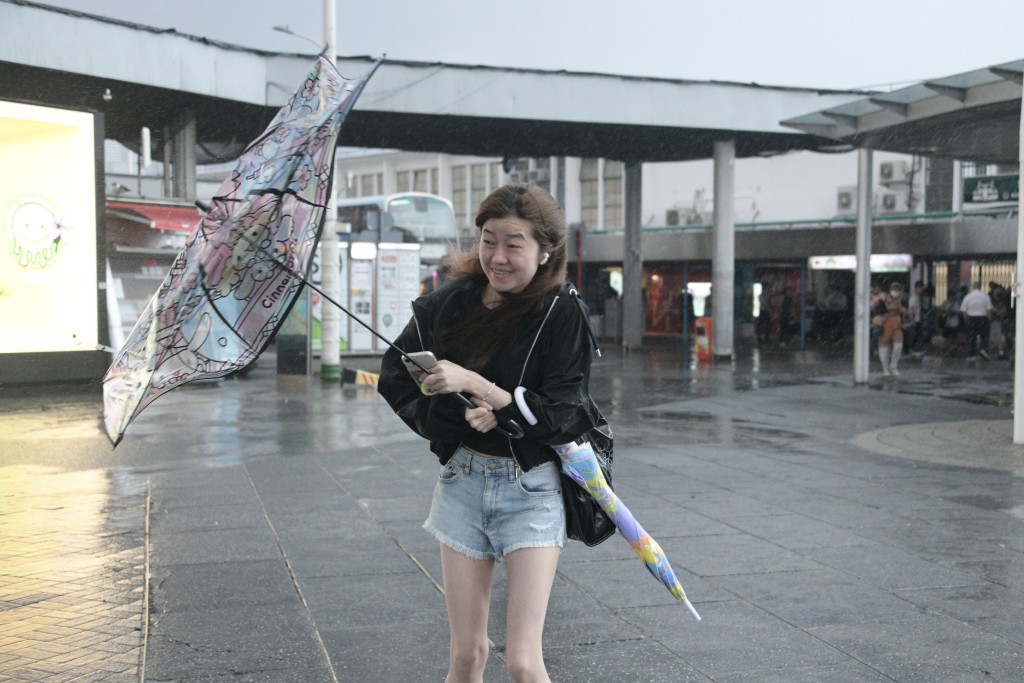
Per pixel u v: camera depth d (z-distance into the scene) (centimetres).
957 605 477
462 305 278
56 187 1616
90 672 388
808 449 999
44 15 1650
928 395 1585
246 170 254
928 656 410
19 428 1161
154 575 525
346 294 2302
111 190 2227
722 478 824
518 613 272
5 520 659
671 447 1011
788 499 734
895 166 3519
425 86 2022
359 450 985
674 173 4188
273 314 261
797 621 453
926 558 563
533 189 271
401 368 280
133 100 1966
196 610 466
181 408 1367
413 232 2759
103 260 1653
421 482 800
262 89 1948
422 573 529
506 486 277
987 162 1992
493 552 282
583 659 406
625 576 524
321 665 398
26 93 1909
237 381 1778
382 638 429
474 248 283
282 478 820
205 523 648
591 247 3478
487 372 271
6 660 401
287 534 616
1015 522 657
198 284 250
